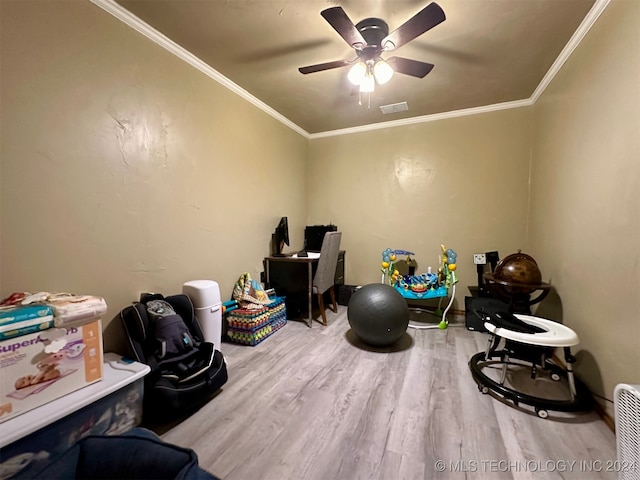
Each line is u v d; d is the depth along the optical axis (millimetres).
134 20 1913
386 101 3209
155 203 2150
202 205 2568
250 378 2107
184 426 1607
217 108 2684
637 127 1434
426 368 2250
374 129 3973
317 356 2453
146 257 2100
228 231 2881
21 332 1171
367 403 1812
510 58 2342
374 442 1491
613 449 1436
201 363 1847
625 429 1088
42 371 1232
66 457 844
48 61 1533
